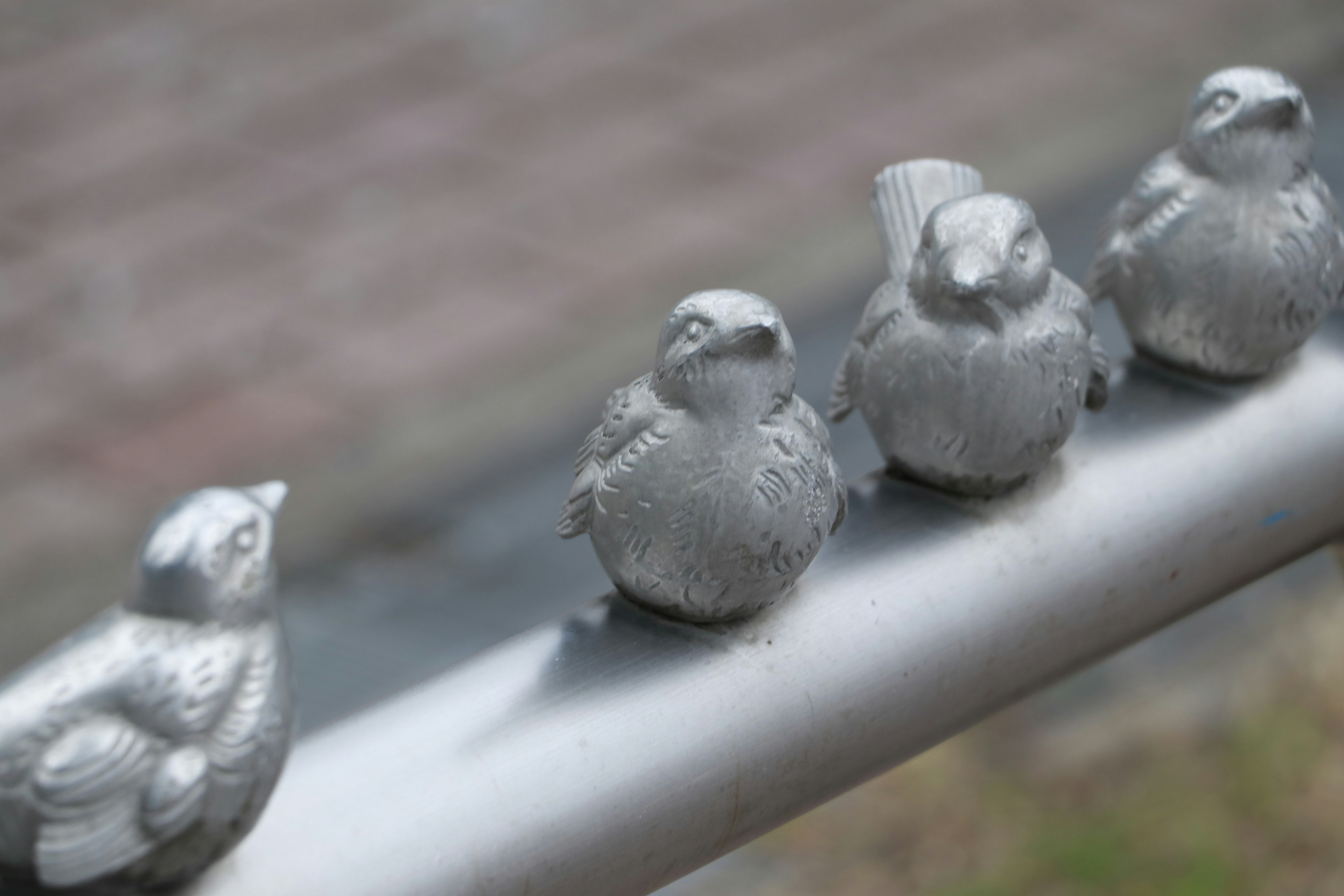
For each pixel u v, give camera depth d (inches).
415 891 32.2
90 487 80.0
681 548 34.3
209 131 113.0
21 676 31.2
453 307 93.9
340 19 129.3
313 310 93.6
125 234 101.0
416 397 86.1
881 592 35.2
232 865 31.9
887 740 35.0
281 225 102.0
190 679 31.3
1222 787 63.2
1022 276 36.4
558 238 100.3
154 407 85.7
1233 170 38.3
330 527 76.5
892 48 123.5
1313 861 59.7
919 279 37.0
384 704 33.3
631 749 33.4
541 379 87.3
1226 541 37.3
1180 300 38.3
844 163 107.6
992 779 65.3
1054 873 60.4
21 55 123.1
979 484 36.4
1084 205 99.1
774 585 34.5
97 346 90.6
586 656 34.1
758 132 112.0
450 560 73.7
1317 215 38.3
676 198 104.3
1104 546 36.4
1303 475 37.9
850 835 63.3
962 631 35.4
